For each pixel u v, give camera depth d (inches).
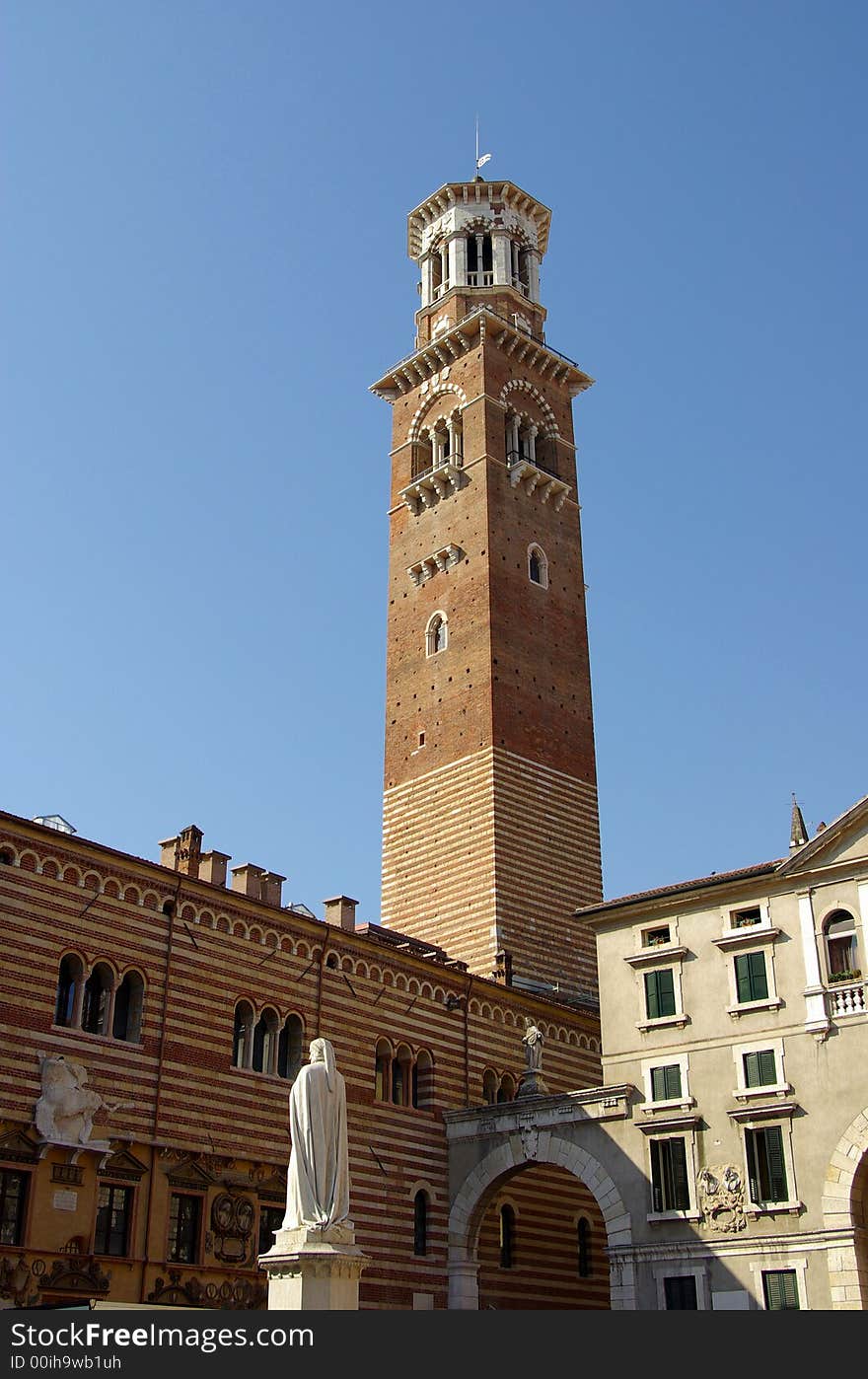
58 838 1935.3
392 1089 2379.4
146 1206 1895.9
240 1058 2123.5
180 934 2079.2
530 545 3604.8
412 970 2496.3
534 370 3878.0
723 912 2206.0
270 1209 2085.4
